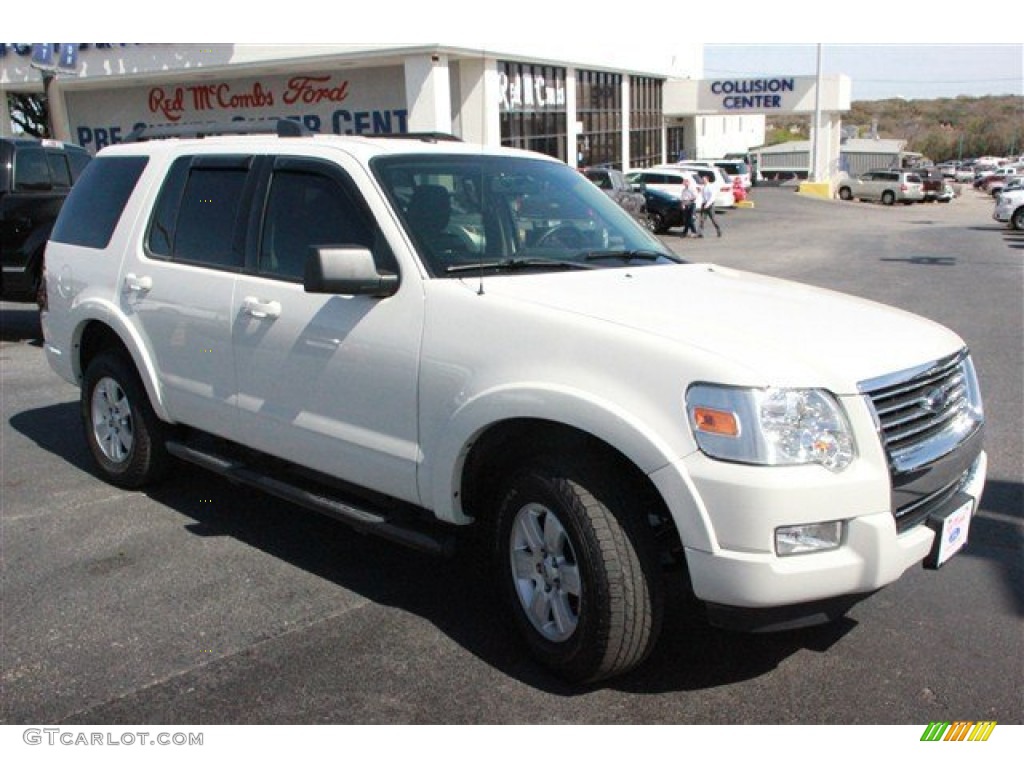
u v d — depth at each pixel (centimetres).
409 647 370
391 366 374
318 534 487
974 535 474
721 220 3244
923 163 8806
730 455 292
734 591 294
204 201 481
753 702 332
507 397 332
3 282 1014
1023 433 648
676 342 310
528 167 466
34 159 1049
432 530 384
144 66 2833
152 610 403
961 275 1559
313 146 432
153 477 541
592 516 317
